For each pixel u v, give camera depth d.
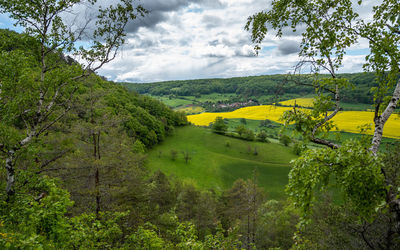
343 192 4.20
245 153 69.62
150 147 69.50
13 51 7.46
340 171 4.05
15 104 7.38
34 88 8.27
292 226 24.30
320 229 12.19
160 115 94.19
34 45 8.24
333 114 4.64
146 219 16.06
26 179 7.40
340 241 9.84
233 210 30.81
